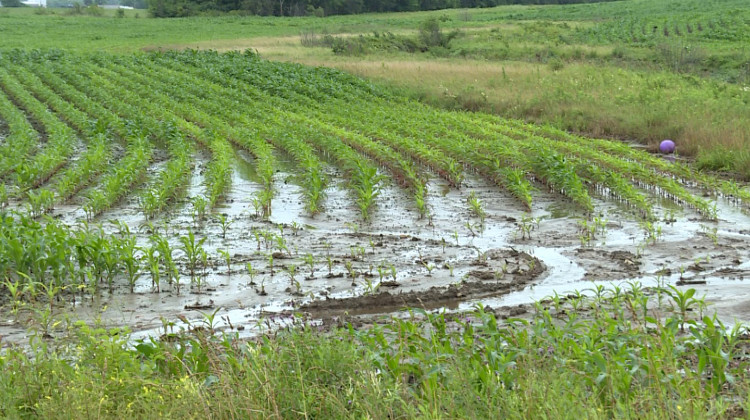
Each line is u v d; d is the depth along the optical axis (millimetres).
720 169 18828
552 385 5188
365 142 21094
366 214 14117
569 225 13562
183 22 82125
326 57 48125
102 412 5316
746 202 15375
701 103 26406
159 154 22391
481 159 18703
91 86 34250
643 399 5023
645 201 14984
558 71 36719
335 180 18219
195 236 12945
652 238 12492
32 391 5684
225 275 10719
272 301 9633
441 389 5578
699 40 53219
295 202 15875
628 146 21109
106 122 24922
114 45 56844
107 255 9852
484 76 36281
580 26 65188
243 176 19047
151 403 5320
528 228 12867
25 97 31297
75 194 16625
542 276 10594
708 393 5551
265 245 12320
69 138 22266
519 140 22844
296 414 5312
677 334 8031
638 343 6438
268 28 75562
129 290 10062
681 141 21984
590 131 25703
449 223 13836
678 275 10508
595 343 6559
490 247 12188
